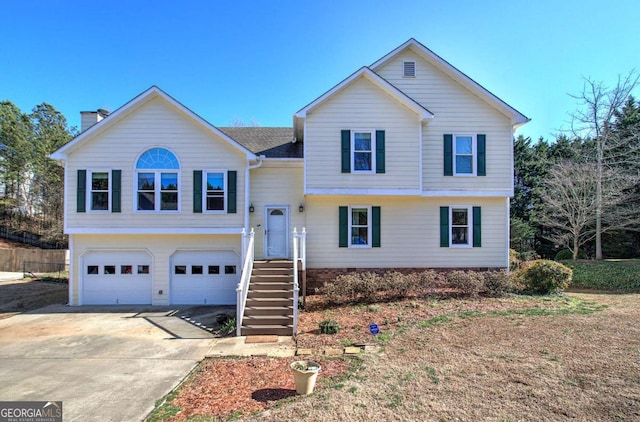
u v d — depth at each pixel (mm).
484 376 6184
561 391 5570
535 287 13195
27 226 39625
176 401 5652
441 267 14578
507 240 14719
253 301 10719
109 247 13633
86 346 8711
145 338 9352
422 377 6207
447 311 10602
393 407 5176
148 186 13547
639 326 8953
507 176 14523
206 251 13859
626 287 15195
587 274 17031
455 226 14805
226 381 6398
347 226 14445
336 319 10305
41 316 11898
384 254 14484
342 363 7047
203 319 11398
